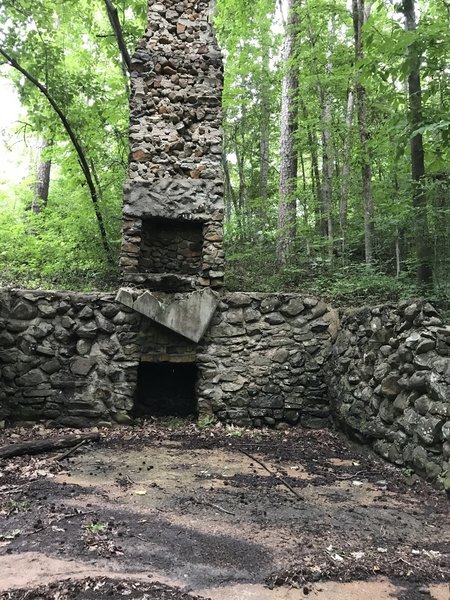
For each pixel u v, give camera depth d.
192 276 6.75
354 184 10.34
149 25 7.24
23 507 3.33
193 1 7.36
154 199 6.82
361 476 4.49
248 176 17.00
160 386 6.98
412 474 4.37
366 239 7.61
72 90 9.80
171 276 6.61
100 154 10.46
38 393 6.16
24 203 15.78
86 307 6.38
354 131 8.76
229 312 6.66
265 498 3.78
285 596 2.33
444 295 5.44
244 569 2.58
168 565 2.58
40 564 2.51
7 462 4.53
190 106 7.13
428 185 5.70
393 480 4.34
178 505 3.54
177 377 7.01
